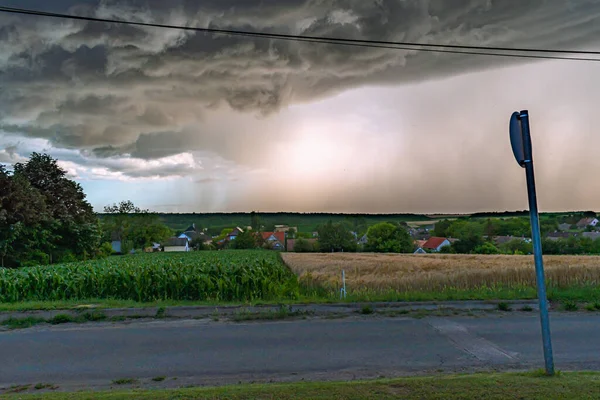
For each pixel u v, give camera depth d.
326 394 5.46
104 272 20.25
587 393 5.16
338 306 13.84
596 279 20.66
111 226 120.69
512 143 5.91
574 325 10.88
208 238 153.88
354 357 8.34
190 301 17.16
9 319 12.41
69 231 58.28
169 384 6.95
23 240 47.62
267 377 7.23
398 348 8.94
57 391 6.69
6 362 8.42
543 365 7.57
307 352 8.74
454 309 13.21
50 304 14.81
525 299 14.58
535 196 5.87
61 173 60.88
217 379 7.18
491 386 5.53
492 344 9.16
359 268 33.38
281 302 14.59
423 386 5.64
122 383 7.07
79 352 9.07
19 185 47.50
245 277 18.30
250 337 10.13
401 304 13.93
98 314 12.82
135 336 10.43
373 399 5.21
